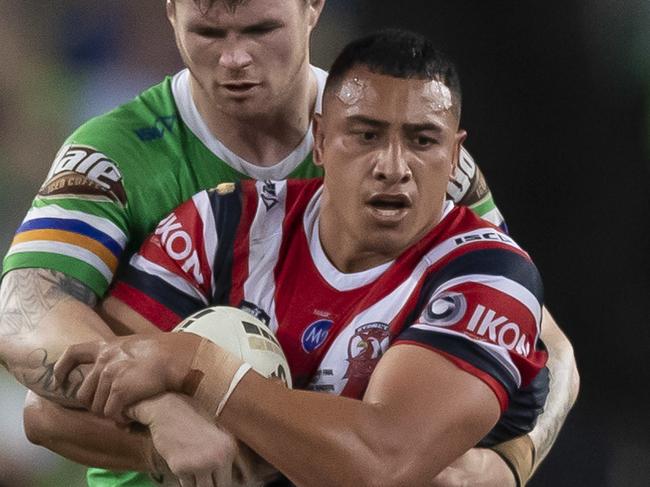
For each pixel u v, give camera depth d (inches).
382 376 540.1
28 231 634.8
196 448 525.3
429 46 571.8
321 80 678.5
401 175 549.0
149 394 534.3
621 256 1016.2
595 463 1005.8
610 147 1006.4
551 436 648.4
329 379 576.1
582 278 1018.7
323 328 581.0
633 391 1020.5
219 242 600.7
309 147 671.1
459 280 563.2
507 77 986.7
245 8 595.8
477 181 700.7
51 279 623.2
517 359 553.9
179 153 660.1
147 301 598.9
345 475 521.3
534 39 979.9
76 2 1325.0
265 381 535.2
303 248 595.8
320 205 601.9
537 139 997.2
